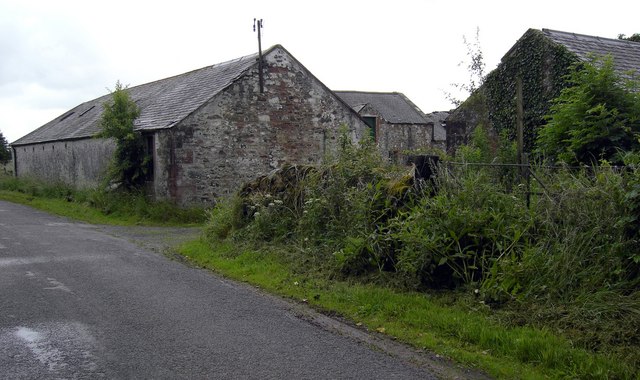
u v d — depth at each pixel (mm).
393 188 8203
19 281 7957
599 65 13844
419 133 38156
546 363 4742
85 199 19969
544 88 14883
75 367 4758
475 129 15930
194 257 10000
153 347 5270
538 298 5852
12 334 5609
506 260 6207
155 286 7734
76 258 9859
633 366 4527
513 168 8422
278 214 10289
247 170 18469
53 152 26828
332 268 8000
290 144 19391
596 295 5508
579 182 6691
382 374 4660
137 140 18047
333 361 4945
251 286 7812
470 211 6898
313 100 19906
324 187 9617
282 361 4934
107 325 5930
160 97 21922
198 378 4543
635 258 5551
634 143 10195
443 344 5340
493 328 5469
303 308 6688
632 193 5699
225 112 18016
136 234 13695
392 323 5969
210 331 5762
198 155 17516
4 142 44562
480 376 4660
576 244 6098
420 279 6914
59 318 6164
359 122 21031
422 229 6926
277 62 19109
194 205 17375
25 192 25781
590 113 10469
